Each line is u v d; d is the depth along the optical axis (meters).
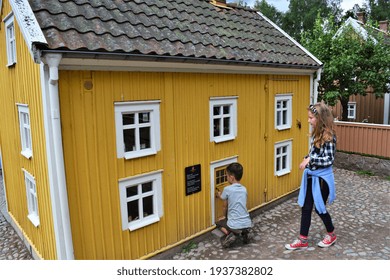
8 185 5.88
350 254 4.25
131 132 4.07
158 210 4.37
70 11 3.74
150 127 4.20
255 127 5.81
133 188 4.20
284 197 6.72
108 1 4.38
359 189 7.51
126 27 4.05
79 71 3.45
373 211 6.02
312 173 4.13
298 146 6.99
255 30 6.53
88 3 4.07
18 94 4.36
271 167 6.29
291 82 6.52
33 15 3.22
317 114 3.96
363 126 9.16
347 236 4.86
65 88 3.36
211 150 5.03
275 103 6.19
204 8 6.09
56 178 3.36
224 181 5.40
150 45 3.98
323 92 11.06
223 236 4.86
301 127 6.99
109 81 3.69
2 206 6.93
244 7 7.28
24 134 4.49
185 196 4.72
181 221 4.70
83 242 3.65
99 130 3.67
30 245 4.78
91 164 3.64
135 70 3.89
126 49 3.59
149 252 4.34
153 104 4.15
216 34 5.32
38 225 4.24
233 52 5.03
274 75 6.07
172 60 4.03
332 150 3.97
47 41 3.12
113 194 3.87
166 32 4.50
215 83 4.96
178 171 4.58
